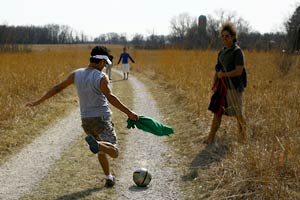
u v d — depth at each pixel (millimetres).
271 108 8086
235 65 7055
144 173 5859
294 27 16312
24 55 18484
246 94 9797
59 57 24016
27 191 5719
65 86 5520
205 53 14680
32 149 7852
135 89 17688
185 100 12070
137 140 8531
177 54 17469
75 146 8062
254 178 5277
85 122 5465
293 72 13938
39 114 10891
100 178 6211
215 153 7066
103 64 5523
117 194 5605
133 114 5445
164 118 10797
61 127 9859
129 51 41375
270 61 14883
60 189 5773
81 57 30719
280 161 5508
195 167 6516
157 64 24422
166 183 6016
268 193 4965
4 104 10469
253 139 6961
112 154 5379
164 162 6996
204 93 11133
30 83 14258
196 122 9312
